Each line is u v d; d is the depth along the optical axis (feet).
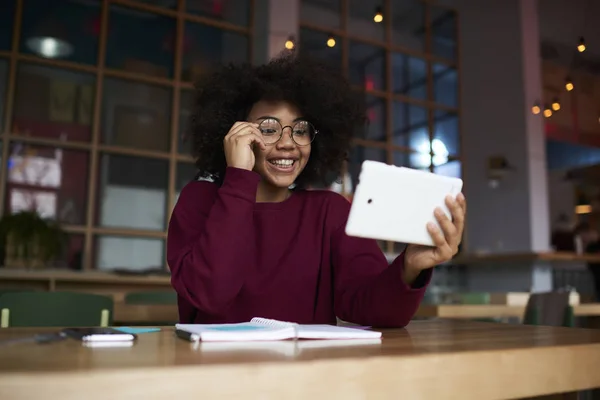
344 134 5.12
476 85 22.39
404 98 21.18
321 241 4.12
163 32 16.43
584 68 24.67
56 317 5.27
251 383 1.73
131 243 15.19
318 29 19.53
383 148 20.49
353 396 1.91
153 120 15.99
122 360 1.85
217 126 4.80
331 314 4.02
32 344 2.29
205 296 3.23
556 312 8.82
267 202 4.32
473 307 8.51
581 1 23.17
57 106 14.62
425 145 21.52
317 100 4.57
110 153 15.23
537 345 2.52
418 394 2.05
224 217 3.31
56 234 12.32
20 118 14.08
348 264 3.93
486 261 19.44
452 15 23.00
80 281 12.44
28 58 14.24
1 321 4.68
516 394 2.32
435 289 19.93
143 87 15.94
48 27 14.67
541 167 21.27
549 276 19.93
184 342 2.42
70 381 1.51
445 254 2.95
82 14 15.19
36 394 1.47
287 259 3.97
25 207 13.91
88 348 2.19
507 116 21.57
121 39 15.71
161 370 1.62
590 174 24.85
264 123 4.27
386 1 21.12
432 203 2.82
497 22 22.09
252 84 4.59
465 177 22.43
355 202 2.67
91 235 14.62
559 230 23.79
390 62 21.02
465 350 2.27
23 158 14.02
